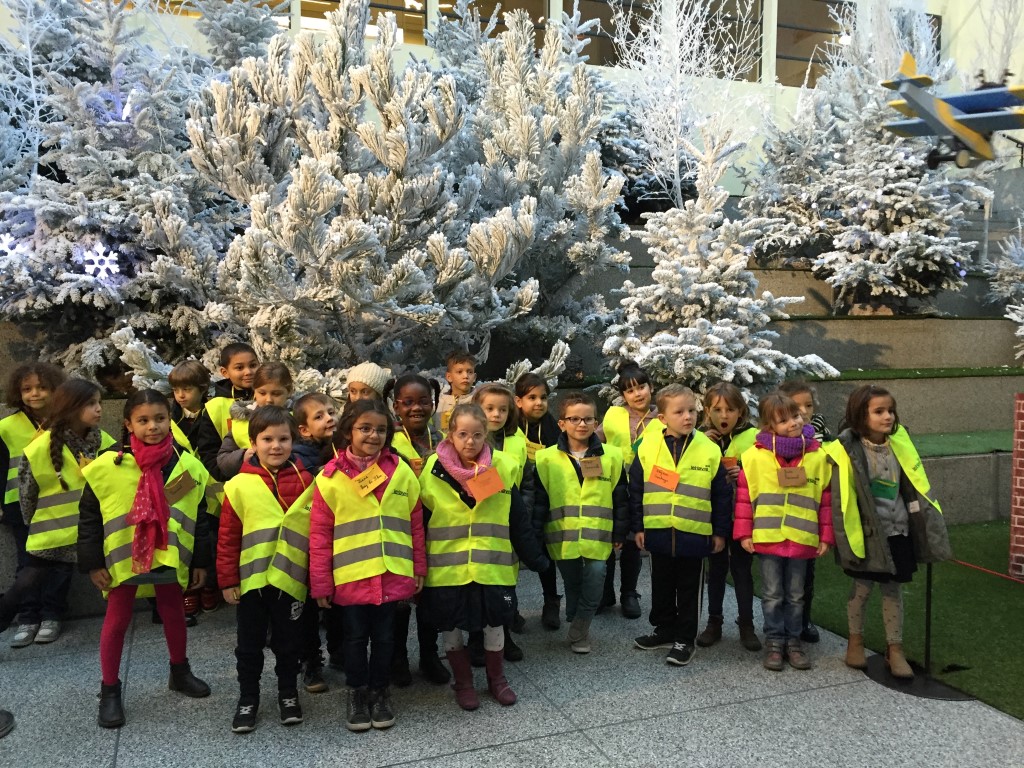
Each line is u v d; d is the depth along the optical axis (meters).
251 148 5.52
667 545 4.22
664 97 11.20
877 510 3.96
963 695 3.81
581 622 4.34
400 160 5.29
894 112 9.35
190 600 4.82
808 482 4.18
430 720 3.60
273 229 4.84
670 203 11.35
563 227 6.14
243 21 8.05
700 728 3.51
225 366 4.76
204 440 4.65
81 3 7.27
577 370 7.14
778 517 4.18
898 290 9.25
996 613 4.85
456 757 3.27
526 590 5.48
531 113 6.69
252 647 3.54
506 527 3.77
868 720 3.58
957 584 5.39
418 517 3.67
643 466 4.36
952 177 10.06
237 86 5.85
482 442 3.73
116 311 6.14
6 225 6.27
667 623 4.39
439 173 5.56
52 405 4.09
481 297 5.49
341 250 4.67
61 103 6.45
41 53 7.77
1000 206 13.31
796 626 4.19
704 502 4.25
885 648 4.37
